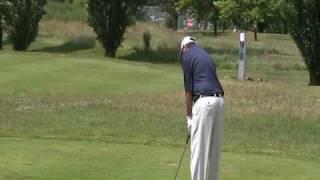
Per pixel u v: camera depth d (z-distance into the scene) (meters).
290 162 12.92
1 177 10.68
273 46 75.12
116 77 32.34
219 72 41.75
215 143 9.41
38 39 62.56
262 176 11.32
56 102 23.33
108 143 15.05
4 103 22.88
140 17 65.31
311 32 36.12
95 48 59.50
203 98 9.19
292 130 18.19
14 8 56.41
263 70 45.94
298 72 46.12
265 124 19.14
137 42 60.84
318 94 27.58
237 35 91.56
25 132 16.61
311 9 36.00
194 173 9.38
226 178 11.09
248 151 14.48
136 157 13.02
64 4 76.12
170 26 83.62
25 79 29.94
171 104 23.33
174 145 14.95
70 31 65.62
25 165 11.80
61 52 56.16
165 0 89.81
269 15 67.81
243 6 71.69
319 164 12.88
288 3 36.62
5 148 13.81
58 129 17.28
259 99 25.17
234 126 18.61
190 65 9.30
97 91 27.05
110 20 54.72
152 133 16.97
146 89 28.20
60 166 11.77
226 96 25.88
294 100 25.12
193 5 80.19
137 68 37.22
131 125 18.34
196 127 9.30
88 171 11.34
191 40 9.55
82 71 33.94
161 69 38.22
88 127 17.84
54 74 32.16
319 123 19.58
